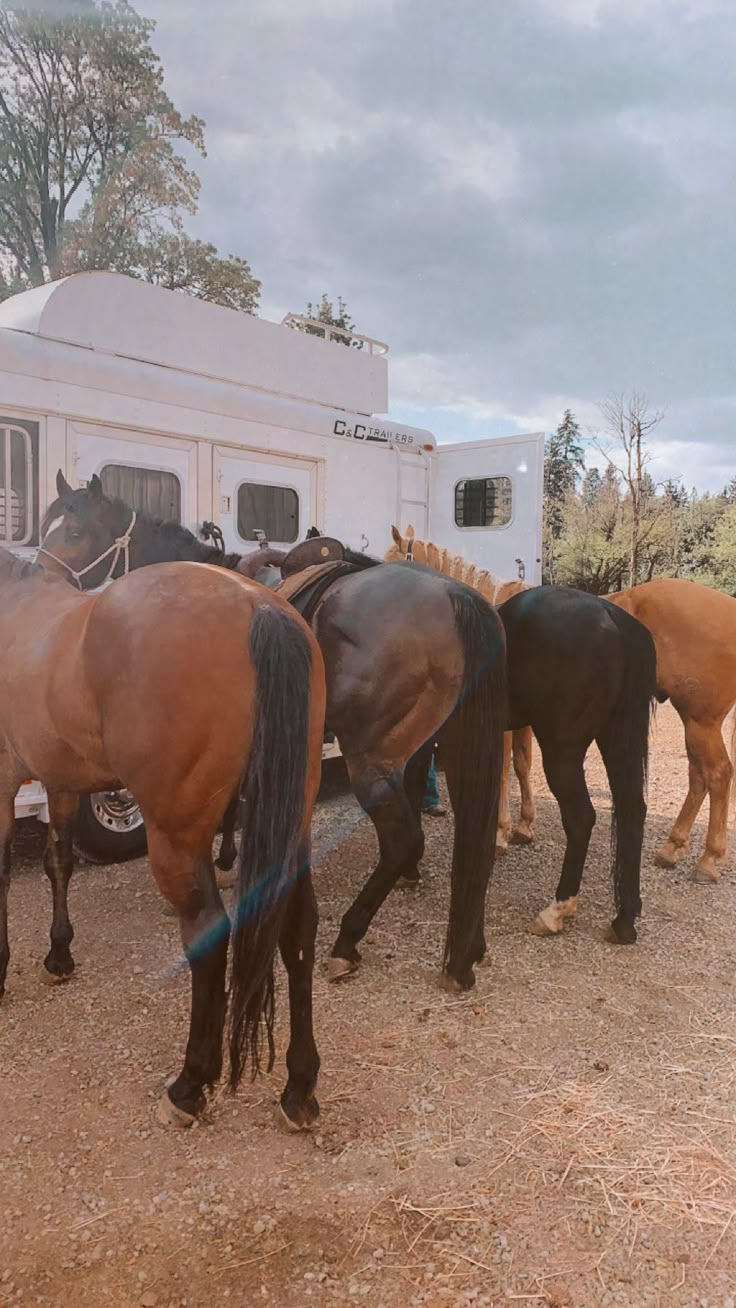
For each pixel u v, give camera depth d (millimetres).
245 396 5762
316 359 6547
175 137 16297
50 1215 2223
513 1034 3127
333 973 3537
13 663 3029
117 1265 2064
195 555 4238
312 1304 1955
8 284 16484
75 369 4773
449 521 7473
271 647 2422
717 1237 2152
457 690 3420
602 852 5387
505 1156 2443
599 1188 2314
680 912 4363
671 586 4988
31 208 16375
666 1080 2844
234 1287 2004
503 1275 2033
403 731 3523
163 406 5254
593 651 3807
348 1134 2551
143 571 2697
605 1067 2908
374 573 3666
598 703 3852
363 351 6977
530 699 3924
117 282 5129
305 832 2574
